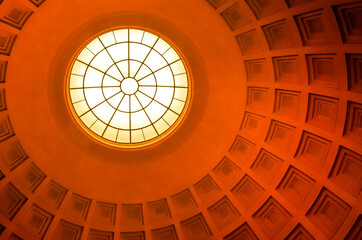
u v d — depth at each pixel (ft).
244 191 52.47
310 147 46.57
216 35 47.47
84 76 53.31
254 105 50.49
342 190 42.55
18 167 49.65
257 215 50.11
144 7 46.03
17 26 43.57
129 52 53.06
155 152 55.47
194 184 55.42
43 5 42.86
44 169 52.08
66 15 44.86
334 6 36.42
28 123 50.29
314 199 45.09
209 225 52.47
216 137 54.08
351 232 41.22
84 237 52.03
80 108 54.85
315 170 45.27
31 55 46.50
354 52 38.09
